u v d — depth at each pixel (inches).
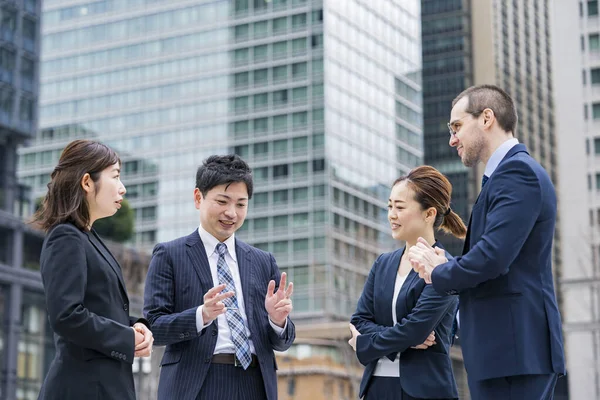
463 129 152.9
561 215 1272.1
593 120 1280.8
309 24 2402.8
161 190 2532.0
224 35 2534.5
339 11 2400.3
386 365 174.6
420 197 178.7
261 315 169.9
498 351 140.5
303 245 2257.6
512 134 152.9
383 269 182.5
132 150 2591.0
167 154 2544.3
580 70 1296.8
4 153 1553.9
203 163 173.8
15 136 1579.7
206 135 2492.6
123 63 2659.9
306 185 2300.7
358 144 2372.0
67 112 2689.5
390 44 2459.4
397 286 178.2
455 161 1608.0
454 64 1561.3
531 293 141.7
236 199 170.6
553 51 1314.0
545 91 1299.2
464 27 1533.0
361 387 176.4
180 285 167.9
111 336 136.3
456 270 140.6
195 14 2593.5
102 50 2704.2
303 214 2283.5
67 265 137.5
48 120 2696.9
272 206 2326.5
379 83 2443.4
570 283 1228.5
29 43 1641.2
